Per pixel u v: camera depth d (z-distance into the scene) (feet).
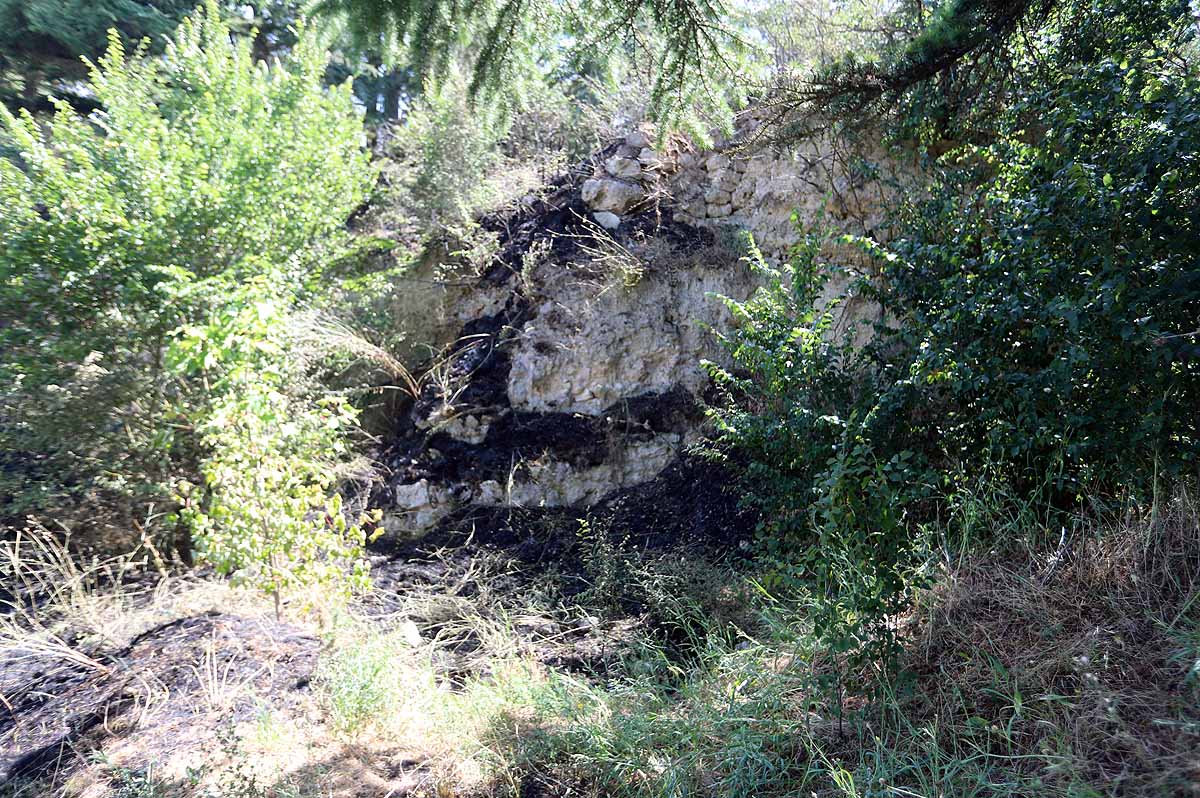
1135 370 11.34
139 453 19.71
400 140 29.48
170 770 11.19
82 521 19.04
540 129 29.50
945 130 19.93
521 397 22.58
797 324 16.42
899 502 11.81
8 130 30.89
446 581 18.61
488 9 14.05
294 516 14.67
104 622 15.43
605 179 25.08
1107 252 11.39
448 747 11.70
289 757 11.40
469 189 27.25
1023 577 11.30
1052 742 8.78
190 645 14.19
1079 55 15.83
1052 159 12.91
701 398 21.77
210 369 19.45
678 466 21.03
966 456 13.83
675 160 24.98
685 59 14.26
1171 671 9.02
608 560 18.10
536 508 20.88
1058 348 12.49
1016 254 12.55
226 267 20.72
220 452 15.03
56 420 19.34
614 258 23.00
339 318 23.49
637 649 15.08
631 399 22.13
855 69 18.99
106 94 21.18
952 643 10.94
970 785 8.86
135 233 19.12
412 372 24.76
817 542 14.56
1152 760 7.95
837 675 10.66
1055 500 12.99
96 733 12.25
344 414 17.52
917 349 14.40
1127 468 11.47
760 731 10.82
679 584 16.96
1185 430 11.33
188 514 14.66
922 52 17.89
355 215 28.22
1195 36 14.82
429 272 26.45
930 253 14.52
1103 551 10.95
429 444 22.15
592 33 14.29
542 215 25.96
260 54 35.40
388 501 21.13
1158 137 11.33
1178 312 10.97
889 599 11.01
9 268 18.62
